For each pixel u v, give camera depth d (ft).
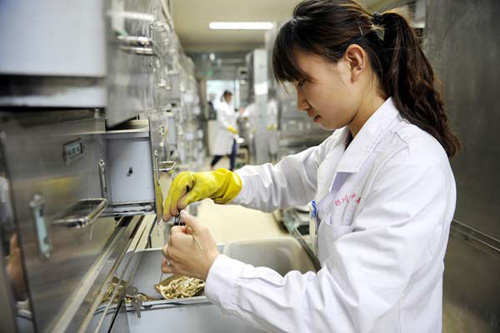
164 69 4.87
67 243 1.55
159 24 3.94
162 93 4.24
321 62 2.08
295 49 2.10
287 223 10.27
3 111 1.24
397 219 1.82
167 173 3.12
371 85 2.30
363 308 1.70
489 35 3.97
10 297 1.25
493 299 4.18
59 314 1.46
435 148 2.06
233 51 25.61
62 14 1.28
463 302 4.71
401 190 1.87
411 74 2.24
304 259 4.09
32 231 1.27
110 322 2.30
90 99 1.35
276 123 11.57
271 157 12.85
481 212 4.29
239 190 3.39
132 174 2.35
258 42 21.89
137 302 2.96
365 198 2.15
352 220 2.38
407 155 1.98
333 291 1.80
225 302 2.01
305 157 3.63
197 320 3.03
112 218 2.34
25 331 1.27
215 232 10.88
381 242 1.79
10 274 1.24
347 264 1.80
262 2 13.21
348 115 2.34
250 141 20.17
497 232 4.08
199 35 19.54
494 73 3.93
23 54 1.29
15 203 1.18
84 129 1.80
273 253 4.53
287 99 10.77
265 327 1.96
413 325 2.24
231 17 15.35
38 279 1.30
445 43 4.57
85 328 1.55
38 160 1.32
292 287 1.90
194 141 16.44
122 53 1.57
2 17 1.26
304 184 3.61
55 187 1.46
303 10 2.12
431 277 2.16
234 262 2.12
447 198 1.98
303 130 10.99
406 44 2.23
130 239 2.55
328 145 3.39
